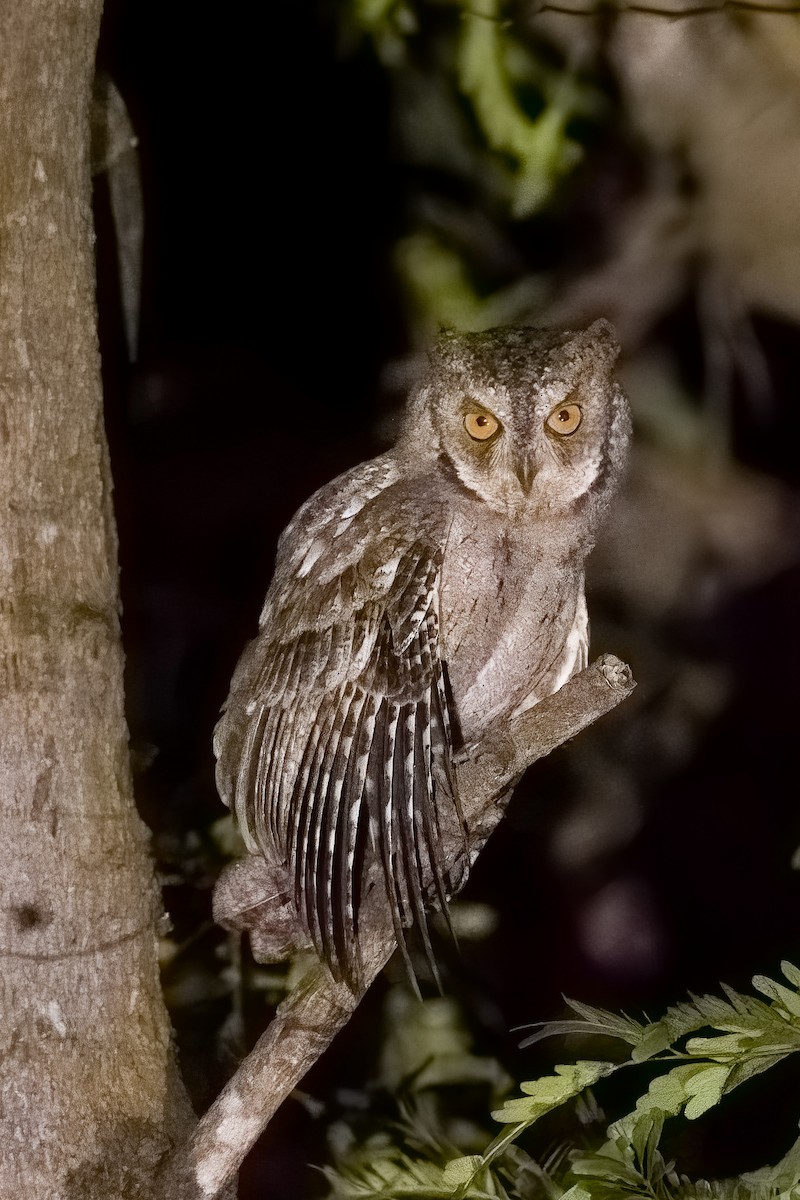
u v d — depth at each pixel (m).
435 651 4.34
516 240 4.54
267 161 4.68
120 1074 4.29
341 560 4.36
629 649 4.57
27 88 4.27
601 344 4.39
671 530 4.54
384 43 4.54
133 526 4.65
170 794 4.55
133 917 4.30
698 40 4.52
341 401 4.67
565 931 4.64
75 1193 4.28
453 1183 4.25
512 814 4.62
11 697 4.28
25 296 4.28
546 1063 4.55
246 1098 4.29
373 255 4.66
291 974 4.41
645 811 4.65
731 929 4.66
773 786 4.66
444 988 4.53
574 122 4.53
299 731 4.34
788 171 4.54
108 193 4.51
